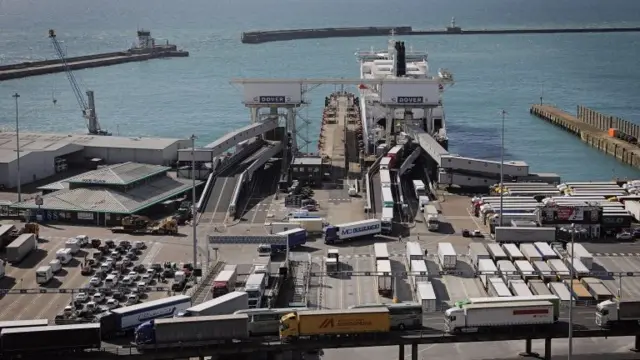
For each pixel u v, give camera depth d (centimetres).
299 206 18488
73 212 17325
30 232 16125
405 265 14688
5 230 15825
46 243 15988
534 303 10906
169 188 19088
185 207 17975
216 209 18075
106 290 13325
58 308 12888
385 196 17875
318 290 13588
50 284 13875
